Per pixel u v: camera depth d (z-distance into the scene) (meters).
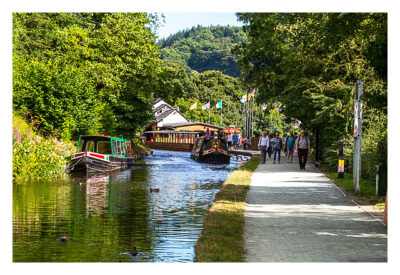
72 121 33.69
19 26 38.62
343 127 23.33
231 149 59.84
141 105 44.75
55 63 35.91
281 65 29.59
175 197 16.97
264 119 87.19
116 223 11.95
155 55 43.41
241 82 36.88
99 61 41.34
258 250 8.09
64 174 26.05
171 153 60.69
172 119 107.69
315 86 24.39
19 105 32.12
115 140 32.16
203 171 29.83
